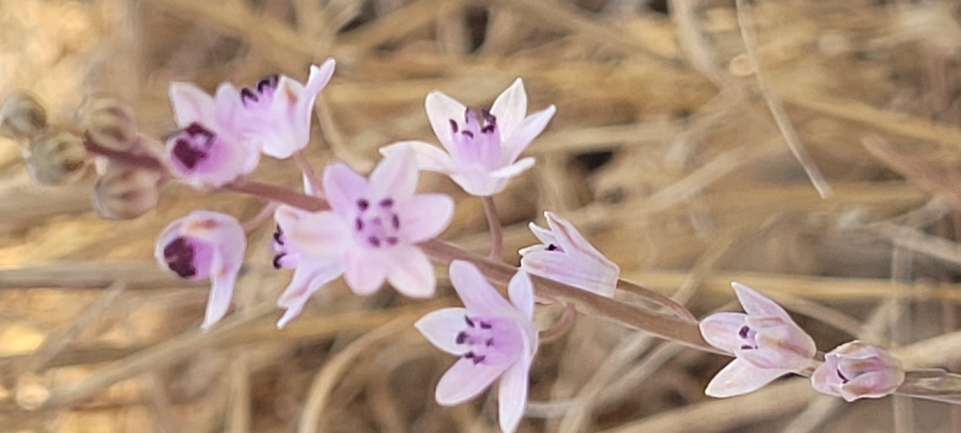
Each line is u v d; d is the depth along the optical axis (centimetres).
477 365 11
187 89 10
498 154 11
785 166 19
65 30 25
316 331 16
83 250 19
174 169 10
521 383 10
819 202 17
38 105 10
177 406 20
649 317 11
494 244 11
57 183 10
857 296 16
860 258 18
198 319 21
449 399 11
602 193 21
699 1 20
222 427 19
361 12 25
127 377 15
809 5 20
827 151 18
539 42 23
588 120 21
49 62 25
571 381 19
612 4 23
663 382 18
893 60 19
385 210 10
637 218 18
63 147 10
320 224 10
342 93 20
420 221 10
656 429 16
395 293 20
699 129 18
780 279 16
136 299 18
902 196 17
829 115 16
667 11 23
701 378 19
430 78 21
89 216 19
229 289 10
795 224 17
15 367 15
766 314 11
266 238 19
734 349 11
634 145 21
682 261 19
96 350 15
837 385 11
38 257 19
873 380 11
